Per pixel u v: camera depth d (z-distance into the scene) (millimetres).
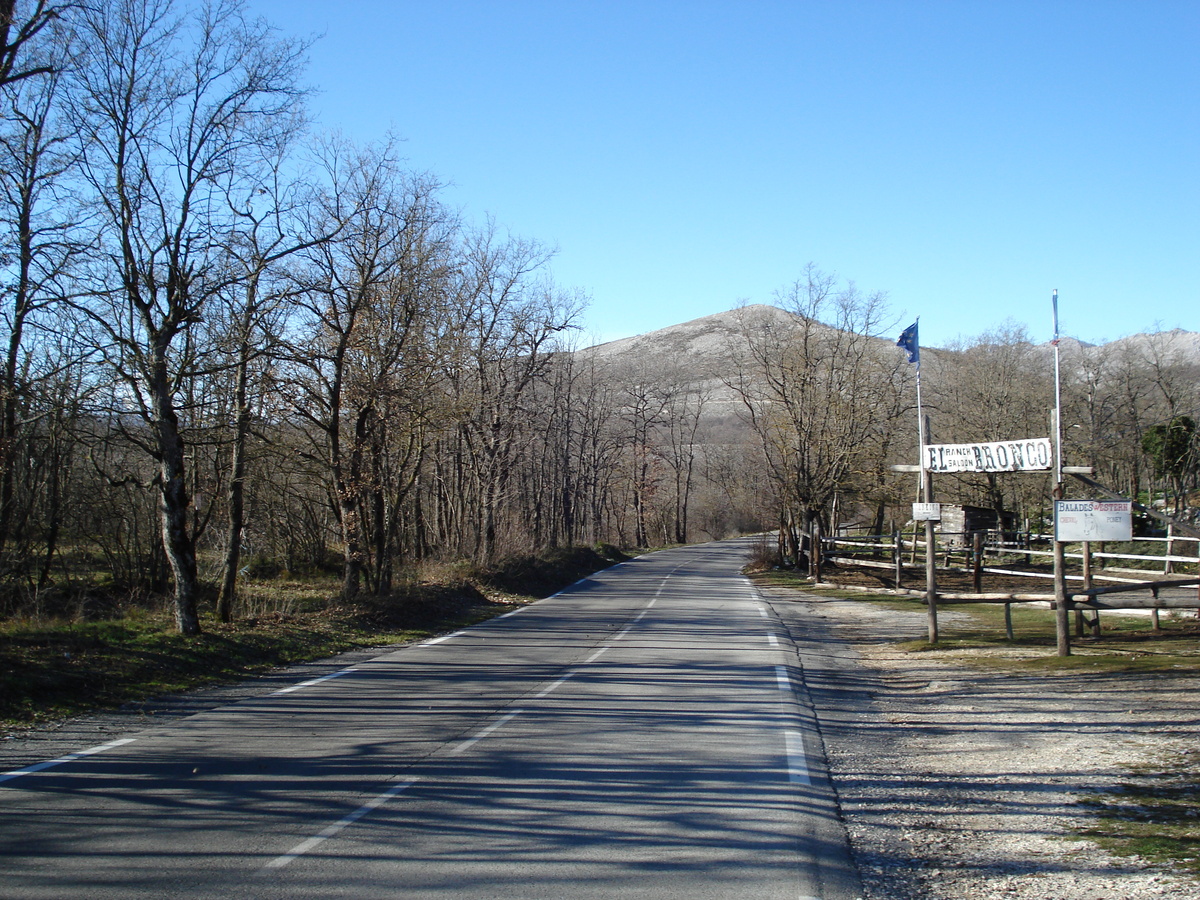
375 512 21453
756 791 6680
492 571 28031
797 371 37531
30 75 11781
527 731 8672
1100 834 5574
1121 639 14555
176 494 13773
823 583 31469
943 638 16156
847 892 4805
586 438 64125
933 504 15477
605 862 5156
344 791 6559
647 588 30938
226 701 10133
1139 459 44094
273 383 18328
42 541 25453
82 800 6246
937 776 7309
